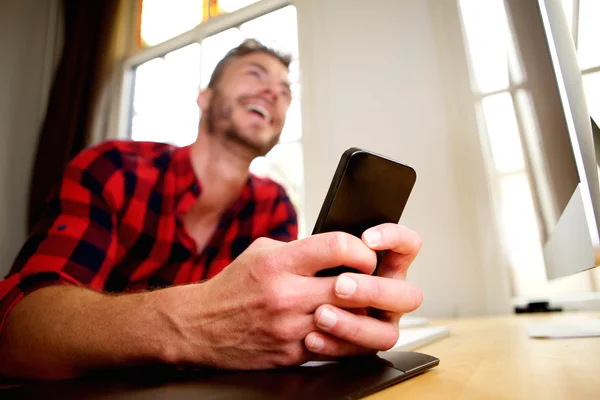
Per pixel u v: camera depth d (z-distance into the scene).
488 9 1.17
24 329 0.37
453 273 1.04
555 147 0.51
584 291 0.94
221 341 0.29
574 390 0.19
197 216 0.90
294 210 1.13
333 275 0.30
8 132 1.72
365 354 0.30
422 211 1.11
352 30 1.36
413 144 1.18
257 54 1.19
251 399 0.19
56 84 1.68
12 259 1.62
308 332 0.28
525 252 0.99
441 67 1.19
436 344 0.45
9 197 1.67
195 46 1.68
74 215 0.62
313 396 0.20
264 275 0.28
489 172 1.06
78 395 0.23
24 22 1.84
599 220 0.38
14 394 0.24
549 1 0.43
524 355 0.32
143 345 0.30
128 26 1.79
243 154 1.02
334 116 1.32
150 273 0.82
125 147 0.82
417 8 1.28
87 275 0.54
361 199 0.30
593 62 0.36
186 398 0.20
